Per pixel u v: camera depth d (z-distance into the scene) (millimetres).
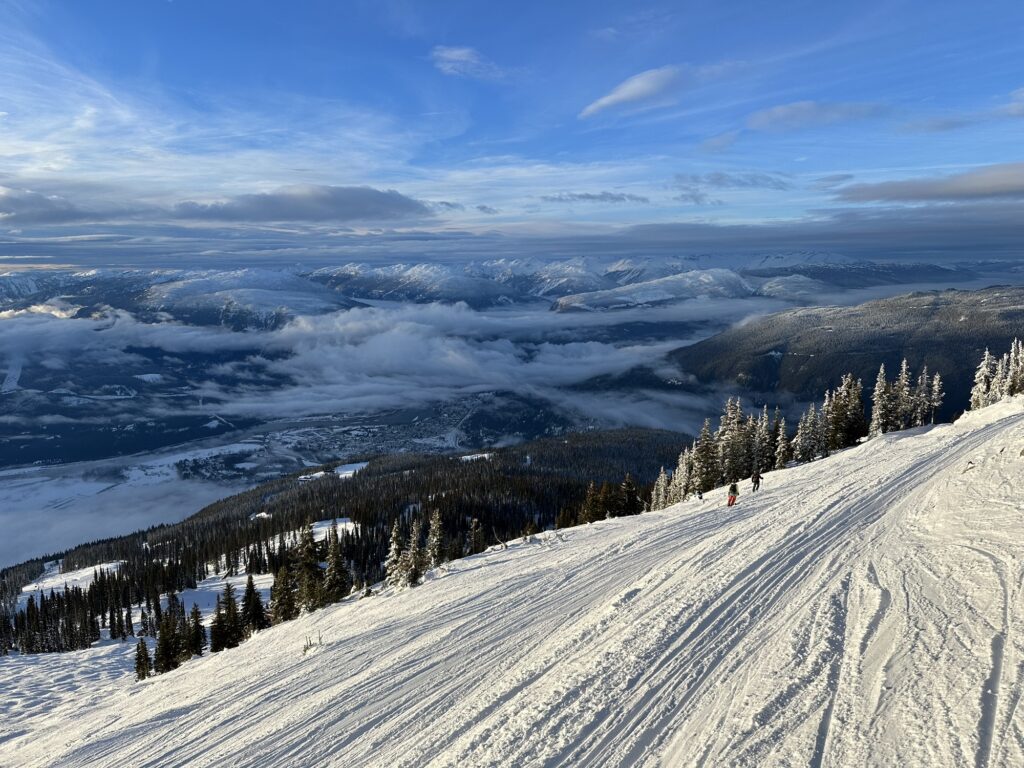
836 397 71812
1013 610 9445
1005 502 17312
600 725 8461
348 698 11977
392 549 39688
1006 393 73438
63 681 39969
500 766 7848
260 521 137500
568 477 160500
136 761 11344
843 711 7535
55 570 169250
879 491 24547
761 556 16188
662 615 12641
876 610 10781
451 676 12047
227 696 14445
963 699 7176
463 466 178375
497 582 20359
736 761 6918
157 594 87188
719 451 65188
